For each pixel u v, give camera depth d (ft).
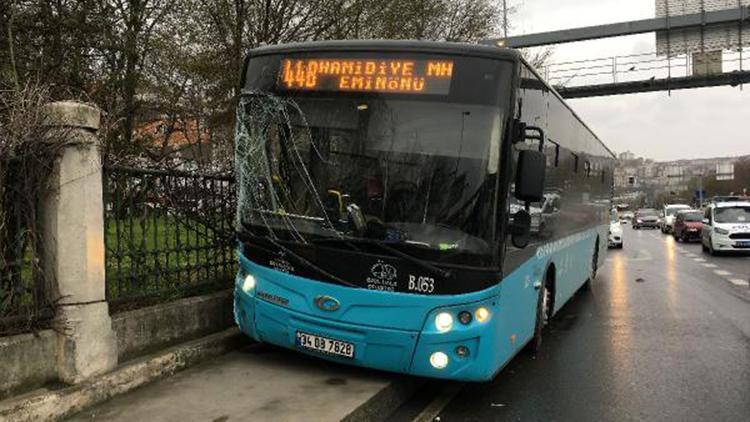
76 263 17.13
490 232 17.98
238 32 47.52
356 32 52.42
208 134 49.21
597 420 19.06
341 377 19.81
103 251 17.87
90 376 17.26
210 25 48.08
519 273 21.11
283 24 48.91
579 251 36.94
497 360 18.78
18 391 16.02
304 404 17.51
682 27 102.01
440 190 18.22
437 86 18.72
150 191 20.77
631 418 19.27
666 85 120.37
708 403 20.72
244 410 17.02
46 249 16.99
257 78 20.77
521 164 18.43
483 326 17.90
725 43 102.37
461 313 17.81
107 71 40.19
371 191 18.72
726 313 37.40
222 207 24.02
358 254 18.40
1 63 31.07
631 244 108.17
